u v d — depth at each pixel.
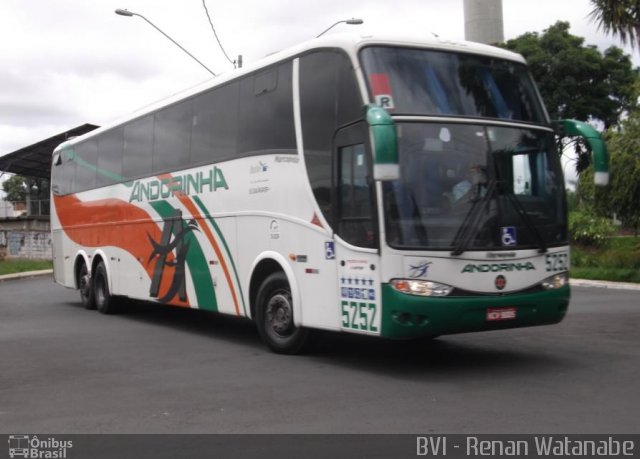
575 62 29.05
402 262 7.52
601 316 13.20
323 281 8.54
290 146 9.20
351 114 8.12
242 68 10.47
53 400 7.24
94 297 15.79
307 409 6.59
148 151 13.22
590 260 25.14
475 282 7.71
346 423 6.08
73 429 6.18
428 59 8.30
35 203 46.00
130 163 13.98
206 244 11.16
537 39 30.17
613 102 29.70
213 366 8.84
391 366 8.55
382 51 8.15
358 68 8.05
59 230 18.00
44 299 19.03
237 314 10.37
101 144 15.45
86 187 16.22
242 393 7.30
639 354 9.19
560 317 8.31
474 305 7.64
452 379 7.75
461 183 7.88
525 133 8.40
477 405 6.57
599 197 21.66
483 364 8.60
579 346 9.86
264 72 9.86
